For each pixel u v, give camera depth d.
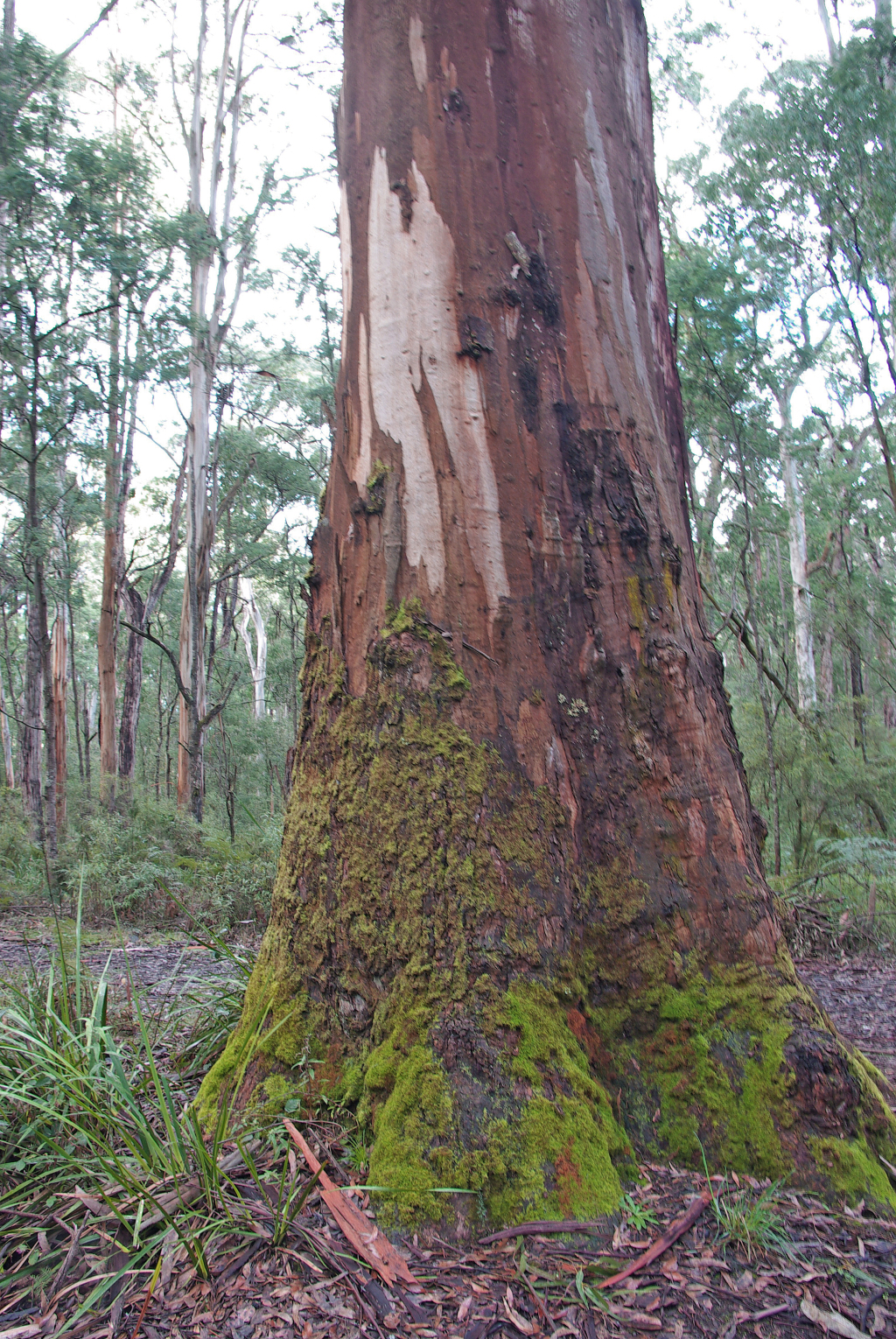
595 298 2.89
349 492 2.85
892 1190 2.33
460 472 2.71
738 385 11.27
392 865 2.54
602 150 2.99
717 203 11.02
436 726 2.59
